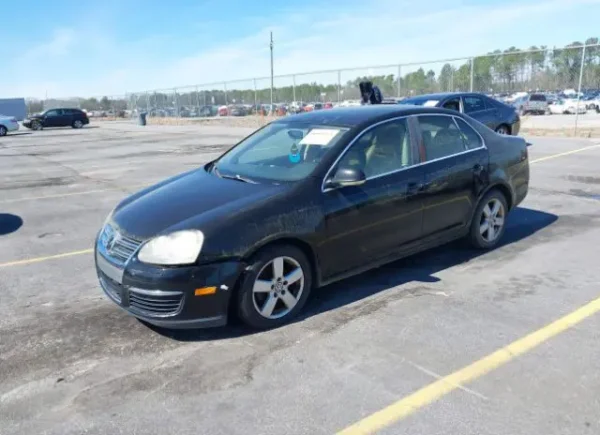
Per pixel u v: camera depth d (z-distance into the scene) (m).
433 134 4.85
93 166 14.07
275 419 2.74
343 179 3.97
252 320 3.69
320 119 4.73
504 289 4.32
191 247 3.46
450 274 4.71
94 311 4.24
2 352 3.58
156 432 2.68
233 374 3.19
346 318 3.90
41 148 21.11
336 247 4.05
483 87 22.27
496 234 5.40
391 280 4.62
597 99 33.09
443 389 2.94
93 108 65.69
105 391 3.06
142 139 23.83
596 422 2.61
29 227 7.27
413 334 3.59
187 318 3.50
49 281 5.01
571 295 4.14
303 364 3.27
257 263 3.65
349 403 2.85
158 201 4.05
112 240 3.84
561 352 3.28
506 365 3.16
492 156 5.22
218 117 38.06
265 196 3.83
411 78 23.25
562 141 14.70
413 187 4.48
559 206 7.09
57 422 2.79
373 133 4.43
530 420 2.64
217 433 2.65
